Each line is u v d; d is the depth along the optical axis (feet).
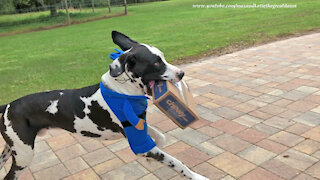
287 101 18.04
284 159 12.64
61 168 13.88
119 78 9.67
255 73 23.68
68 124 10.84
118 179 12.67
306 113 16.33
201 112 17.90
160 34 48.21
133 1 146.20
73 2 124.26
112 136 11.14
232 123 16.19
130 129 9.87
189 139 15.07
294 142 13.78
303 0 71.41
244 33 40.68
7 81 30.50
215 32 44.27
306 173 11.66
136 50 9.44
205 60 29.68
